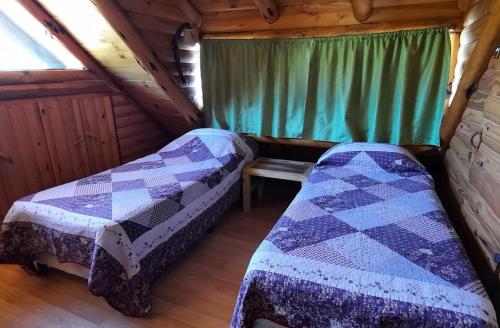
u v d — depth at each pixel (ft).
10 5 7.43
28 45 8.30
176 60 9.92
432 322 3.42
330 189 6.82
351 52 8.72
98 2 6.95
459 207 6.44
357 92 9.00
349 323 3.73
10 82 7.68
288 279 4.03
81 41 8.45
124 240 5.58
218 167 8.80
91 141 9.91
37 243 6.29
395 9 8.09
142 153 12.04
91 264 5.39
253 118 10.66
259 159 10.61
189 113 10.84
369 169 8.00
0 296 6.25
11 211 6.42
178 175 8.16
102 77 9.82
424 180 7.22
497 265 4.25
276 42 9.53
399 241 4.76
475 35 6.59
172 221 6.78
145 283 5.90
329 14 8.75
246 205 9.89
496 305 4.21
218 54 10.36
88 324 5.60
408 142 8.80
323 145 10.07
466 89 6.53
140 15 8.18
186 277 6.85
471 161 5.97
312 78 9.35
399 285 3.83
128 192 6.99
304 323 3.96
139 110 11.55
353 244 4.68
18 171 8.04
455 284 3.81
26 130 8.11
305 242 4.74
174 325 5.59
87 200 6.55
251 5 9.20
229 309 5.97
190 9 9.73
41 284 6.60
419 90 8.36
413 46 8.07
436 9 7.79
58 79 8.70
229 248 7.94
